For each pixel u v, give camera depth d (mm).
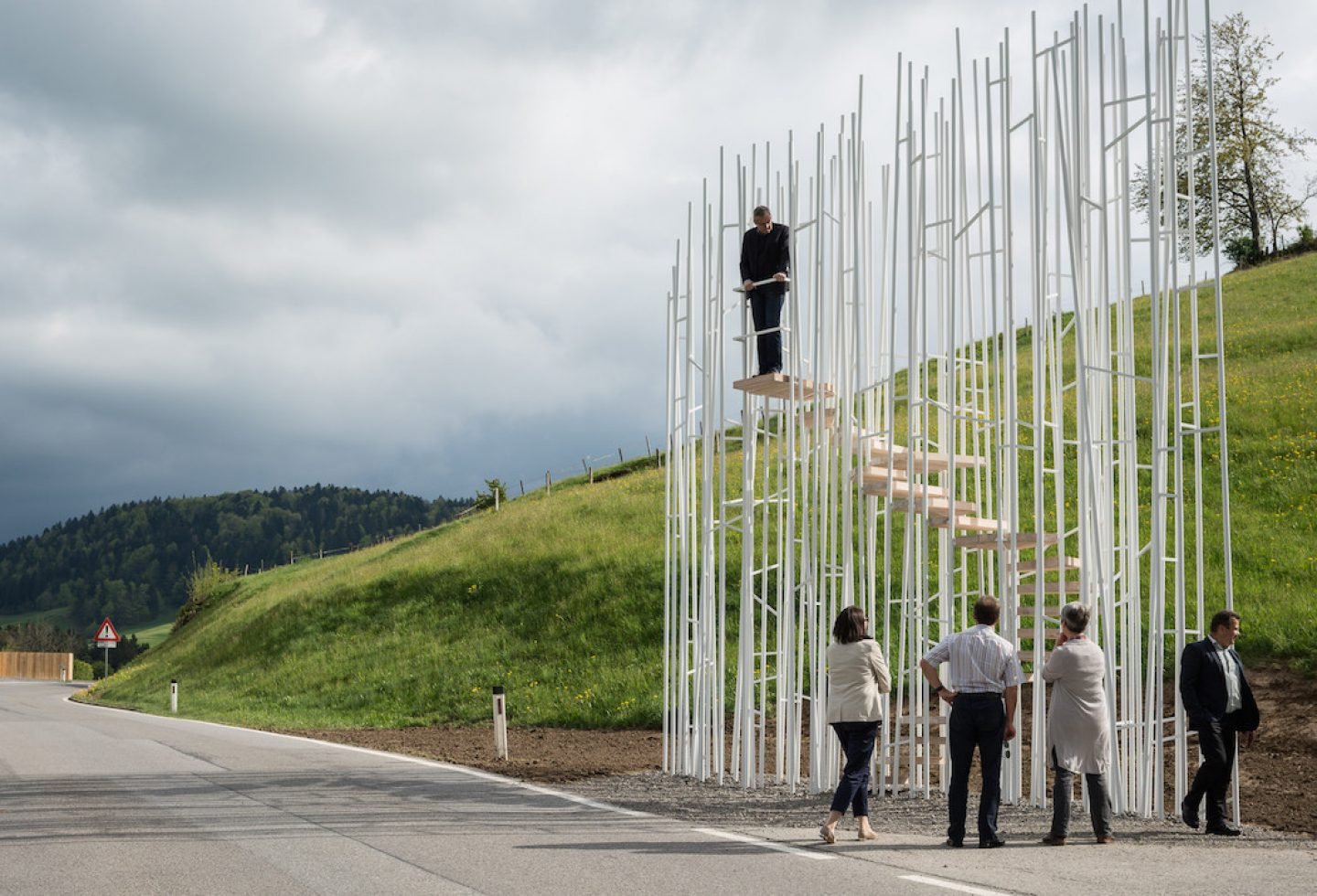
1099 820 9359
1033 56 11844
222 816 10539
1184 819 10312
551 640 27453
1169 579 20672
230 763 15195
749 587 13984
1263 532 22359
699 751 14508
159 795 11953
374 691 27438
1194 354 11289
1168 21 11180
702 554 14820
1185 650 10281
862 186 12516
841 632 9539
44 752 16406
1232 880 7512
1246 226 60719
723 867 8016
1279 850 9031
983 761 9219
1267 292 42938
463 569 34531
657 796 12609
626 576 29562
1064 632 9672
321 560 57156
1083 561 11227
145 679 39094
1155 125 11531
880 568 23859
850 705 9359
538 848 8805
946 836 9891
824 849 8883
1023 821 10789
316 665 30875
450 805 11508
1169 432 28125
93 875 7738
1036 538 11773
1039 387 11664
